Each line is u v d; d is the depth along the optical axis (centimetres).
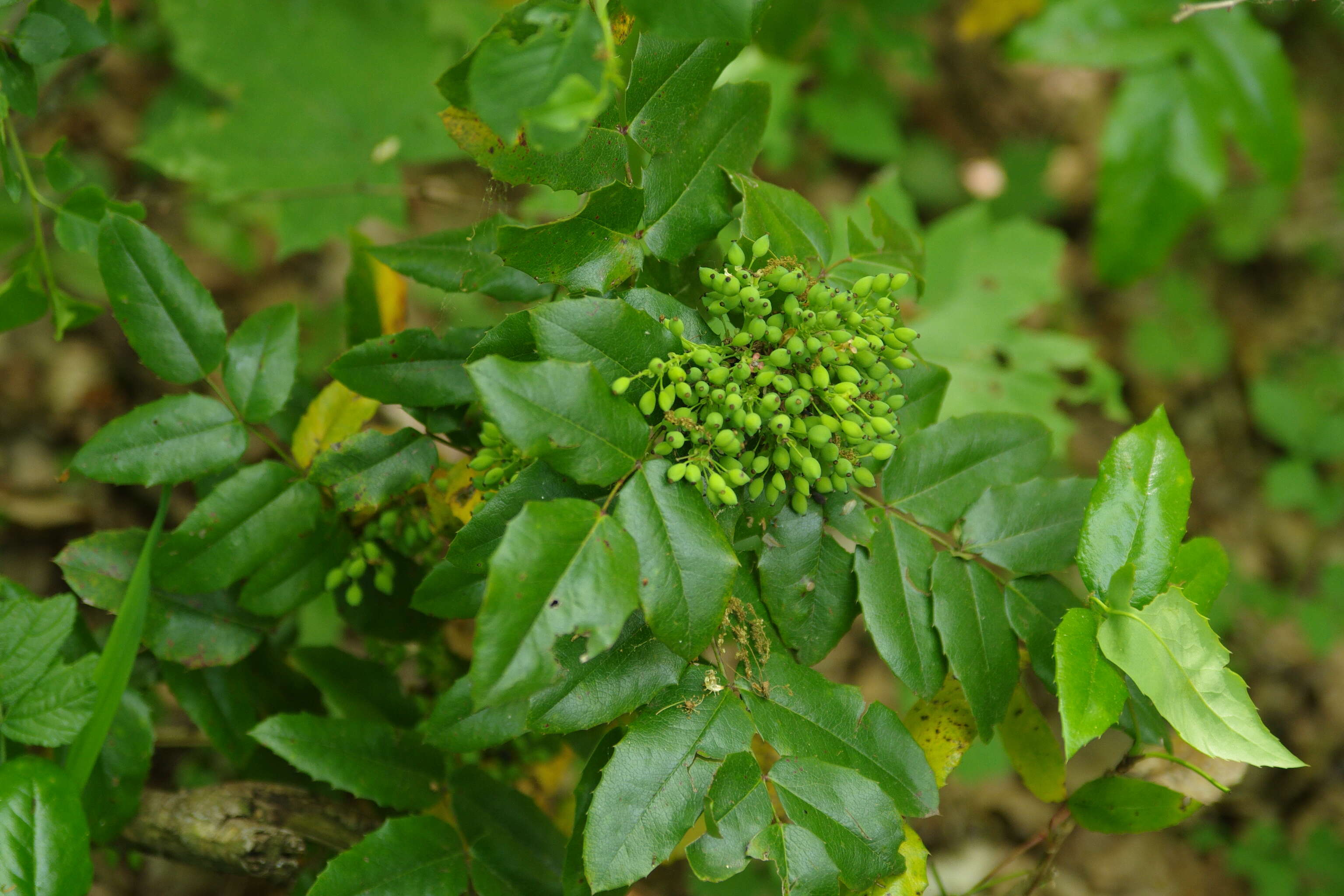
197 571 104
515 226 98
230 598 108
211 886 125
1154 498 100
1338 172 260
